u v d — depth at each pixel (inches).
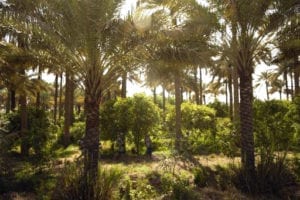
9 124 705.0
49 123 741.9
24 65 426.9
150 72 409.4
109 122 717.9
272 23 437.4
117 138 691.4
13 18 340.8
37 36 355.9
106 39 372.2
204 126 819.4
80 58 389.1
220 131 704.4
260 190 381.1
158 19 371.6
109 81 400.5
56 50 373.7
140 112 714.8
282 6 424.5
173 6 411.2
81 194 305.4
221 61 478.9
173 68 406.0
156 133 737.6
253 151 436.5
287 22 439.8
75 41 369.4
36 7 356.5
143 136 717.9
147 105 724.0
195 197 345.7
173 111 853.8
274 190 381.4
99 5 355.9
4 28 363.9
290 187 391.5
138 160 604.1
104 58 387.9
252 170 400.2
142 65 397.4
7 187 364.2
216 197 357.7
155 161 584.7
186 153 485.1
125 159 621.3
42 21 361.4
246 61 454.9
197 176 402.3
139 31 367.6
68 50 374.0
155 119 727.7
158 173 442.9
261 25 445.1
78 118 1414.9
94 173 328.2
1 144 432.8
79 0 356.5
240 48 451.5
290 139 550.6
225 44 457.1
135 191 348.5
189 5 414.6
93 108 388.8
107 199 315.3
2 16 339.3
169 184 376.5
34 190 364.5
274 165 394.6
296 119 560.1
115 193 328.2
